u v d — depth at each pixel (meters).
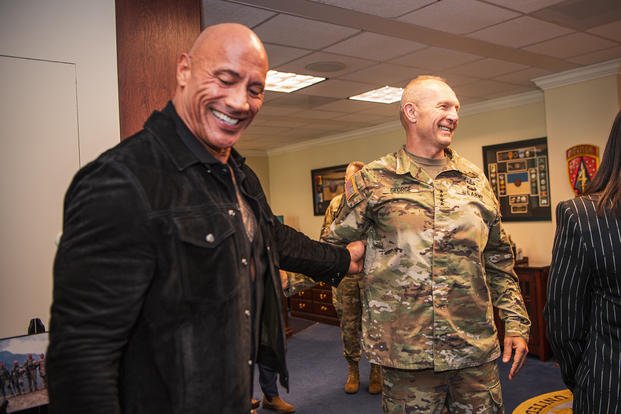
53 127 1.57
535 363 4.14
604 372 1.22
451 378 1.64
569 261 1.30
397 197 1.67
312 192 8.19
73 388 0.79
